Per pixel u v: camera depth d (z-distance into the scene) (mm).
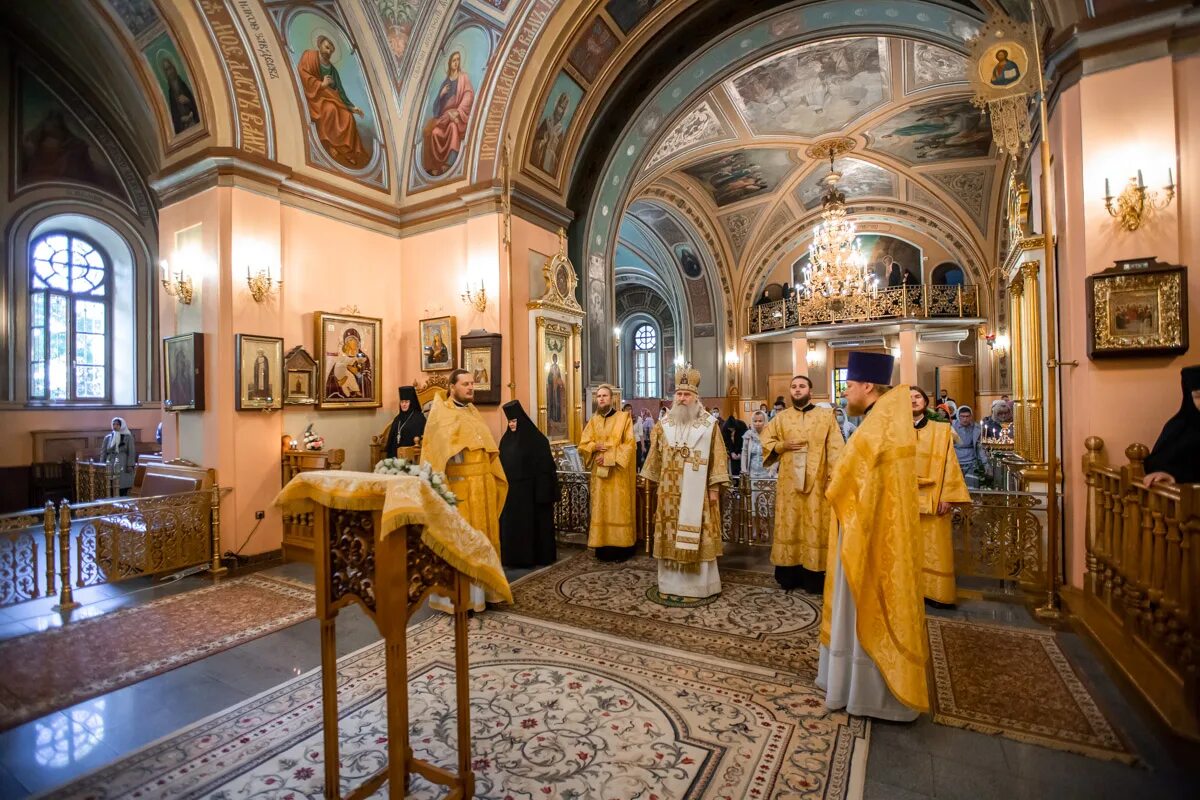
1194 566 2467
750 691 3164
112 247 10320
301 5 6605
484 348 6988
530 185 7355
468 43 7211
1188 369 3275
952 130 12000
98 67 7160
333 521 2260
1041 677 3264
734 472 9312
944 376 18328
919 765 2492
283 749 2666
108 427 10094
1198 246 4008
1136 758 2510
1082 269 4250
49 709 3061
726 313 17703
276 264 6348
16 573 4426
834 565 3012
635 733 2762
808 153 13109
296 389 6543
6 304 9086
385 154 7746
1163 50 4004
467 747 2238
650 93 8109
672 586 4727
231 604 4742
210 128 5938
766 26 7473
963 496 4219
